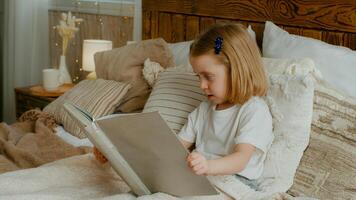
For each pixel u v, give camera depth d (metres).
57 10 3.51
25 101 2.96
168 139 1.08
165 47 2.22
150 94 1.98
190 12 2.48
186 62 2.16
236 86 1.35
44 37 3.67
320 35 1.99
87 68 2.99
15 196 1.17
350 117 1.49
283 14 2.10
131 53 2.28
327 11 1.95
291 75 1.48
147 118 1.06
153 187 1.28
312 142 1.49
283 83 1.46
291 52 1.88
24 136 1.92
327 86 1.65
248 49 1.36
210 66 1.34
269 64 1.70
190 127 1.52
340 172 1.42
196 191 1.20
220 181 1.31
